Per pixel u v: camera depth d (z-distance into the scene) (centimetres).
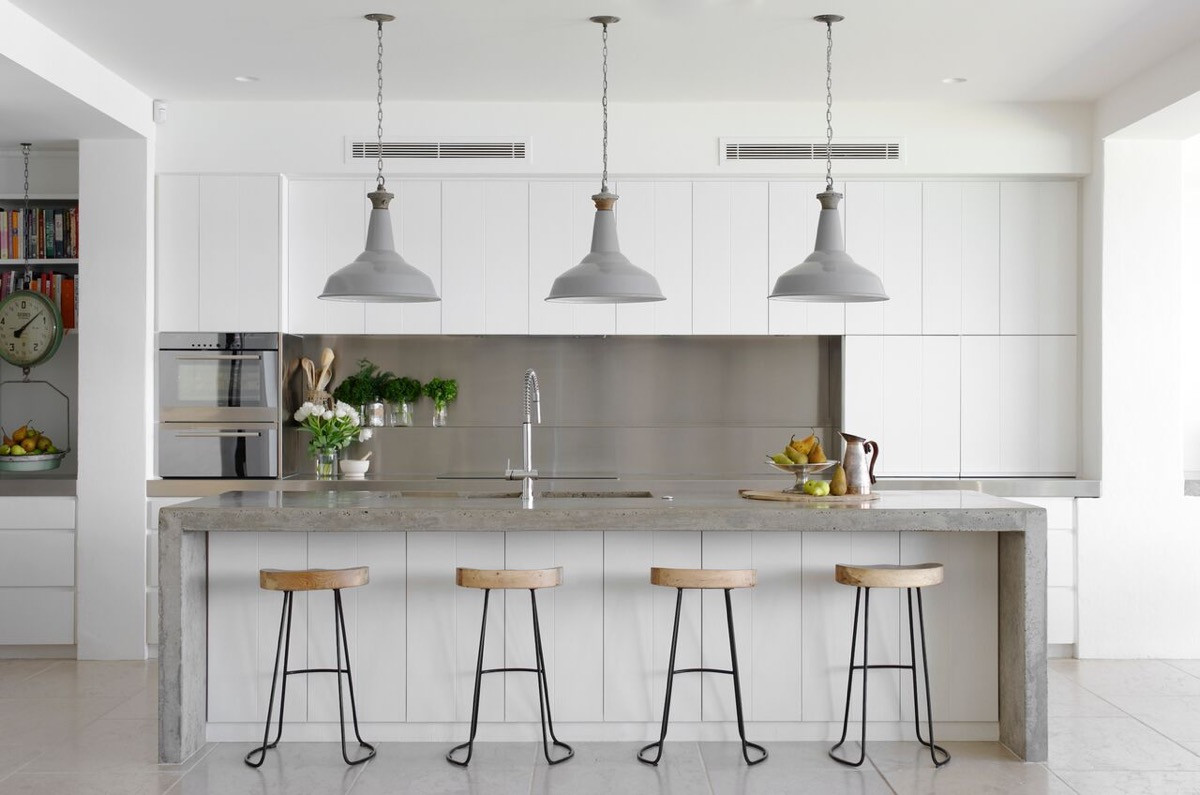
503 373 619
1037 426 576
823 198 412
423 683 411
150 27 443
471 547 411
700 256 573
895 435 576
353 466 584
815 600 413
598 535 411
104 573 544
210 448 562
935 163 560
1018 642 394
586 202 572
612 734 413
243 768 381
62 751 400
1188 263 616
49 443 578
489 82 523
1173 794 355
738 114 560
